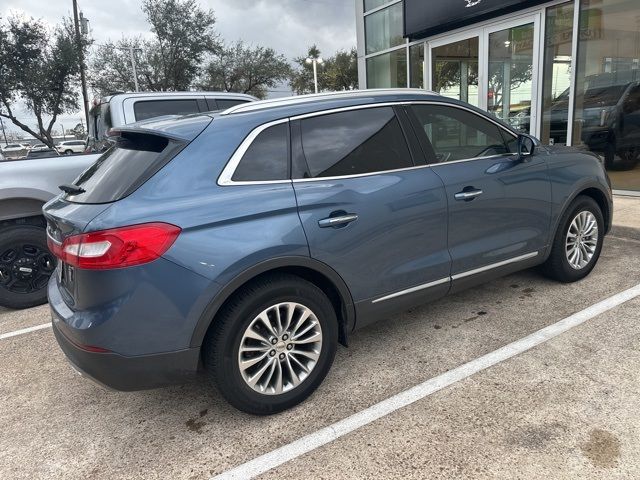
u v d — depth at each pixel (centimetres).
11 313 495
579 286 434
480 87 899
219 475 243
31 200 482
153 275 241
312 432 269
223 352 262
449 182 337
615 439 244
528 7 785
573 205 421
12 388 344
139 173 261
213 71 3197
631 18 729
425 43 1002
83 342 245
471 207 348
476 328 373
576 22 729
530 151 377
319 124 303
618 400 273
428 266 331
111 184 267
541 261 411
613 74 742
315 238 280
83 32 2339
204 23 2817
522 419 264
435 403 285
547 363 316
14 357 391
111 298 241
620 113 733
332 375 324
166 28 2736
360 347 359
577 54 741
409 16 976
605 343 334
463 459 239
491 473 228
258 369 276
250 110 291
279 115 292
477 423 264
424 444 252
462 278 353
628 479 219
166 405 309
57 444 278
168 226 244
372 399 294
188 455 259
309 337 290
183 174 260
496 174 362
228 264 254
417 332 376
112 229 238
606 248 538
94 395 329
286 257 270
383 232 307
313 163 294
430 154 339
